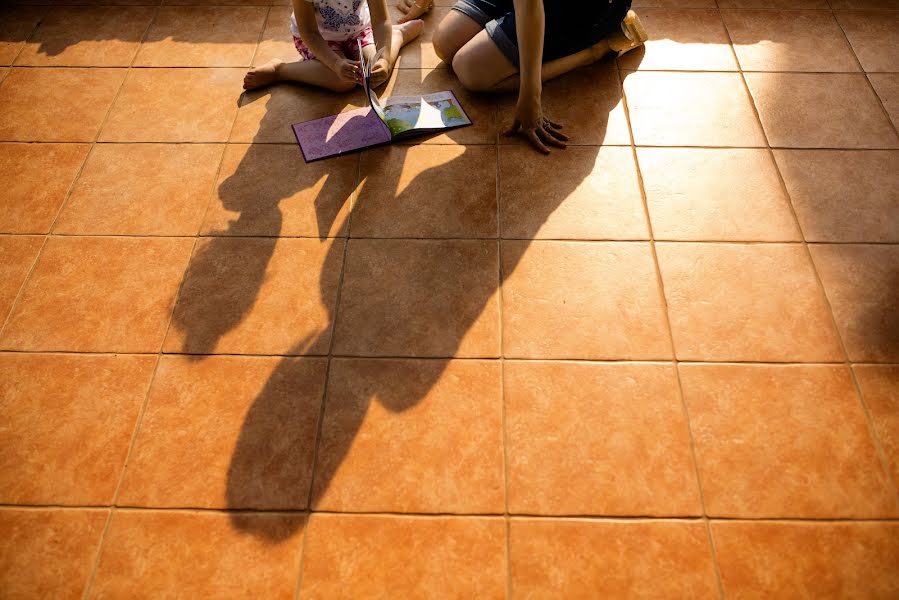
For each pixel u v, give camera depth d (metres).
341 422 1.36
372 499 1.27
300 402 1.39
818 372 1.41
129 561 1.21
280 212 1.73
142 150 1.90
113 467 1.32
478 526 1.23
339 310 1.53
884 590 1.15
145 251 1.67
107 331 1.52
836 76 2.01
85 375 1.45
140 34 2.25
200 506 1.27
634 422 1.35
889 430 1.32
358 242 1.65
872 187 1.73
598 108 1.94
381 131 1.90
